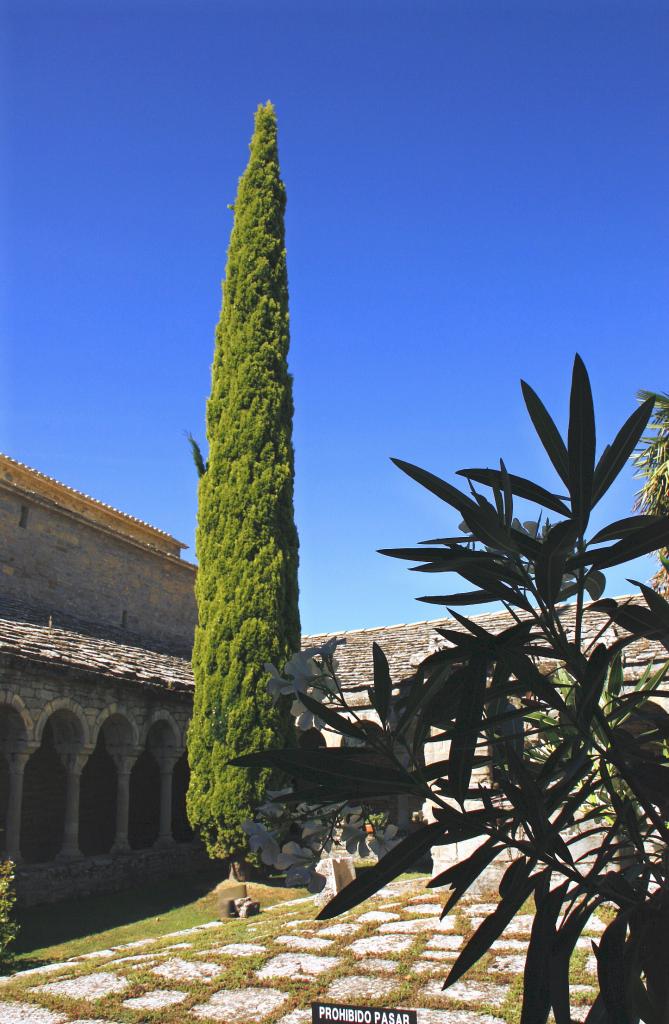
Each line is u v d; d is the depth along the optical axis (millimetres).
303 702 1718
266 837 1796
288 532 16109
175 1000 6965
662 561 1812
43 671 13484
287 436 16609
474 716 1529
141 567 23766
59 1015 6762
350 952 7934
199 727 15180
